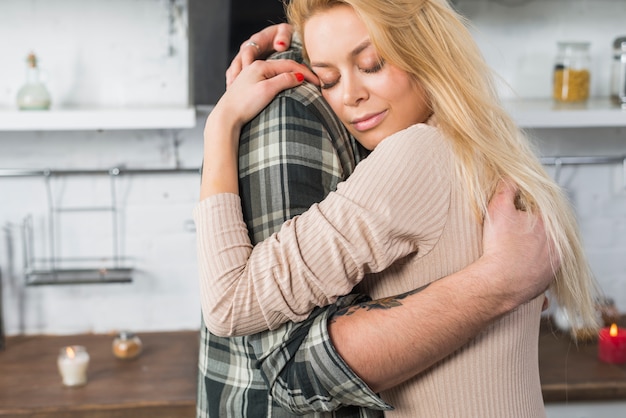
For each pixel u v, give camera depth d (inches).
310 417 40.4
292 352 37.9
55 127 86.0
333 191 39.5
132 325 106.5
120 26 95.1
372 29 39.4
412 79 41.3
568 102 98.9
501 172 41.9
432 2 42.0
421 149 38.9
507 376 41.6
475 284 38.6
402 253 38.9
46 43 95.0
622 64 97.0
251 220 40.4
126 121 86.7
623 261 110.7
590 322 46.4
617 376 88.0
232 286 37.4
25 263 102.5
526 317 42.6
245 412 41.5
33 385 87.7
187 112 87.4
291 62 43.5
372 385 37.9
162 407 82.5
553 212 42.0
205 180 40.0
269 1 89.6
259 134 40.9
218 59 94.1
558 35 103.3
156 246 105.0
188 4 89.5
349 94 40.4
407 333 37.5
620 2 103.6
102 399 83.5
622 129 108.3
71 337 104.3
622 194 109.4
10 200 102.1
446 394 40.8
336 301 39.4
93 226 103.7
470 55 42.9
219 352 43.2
